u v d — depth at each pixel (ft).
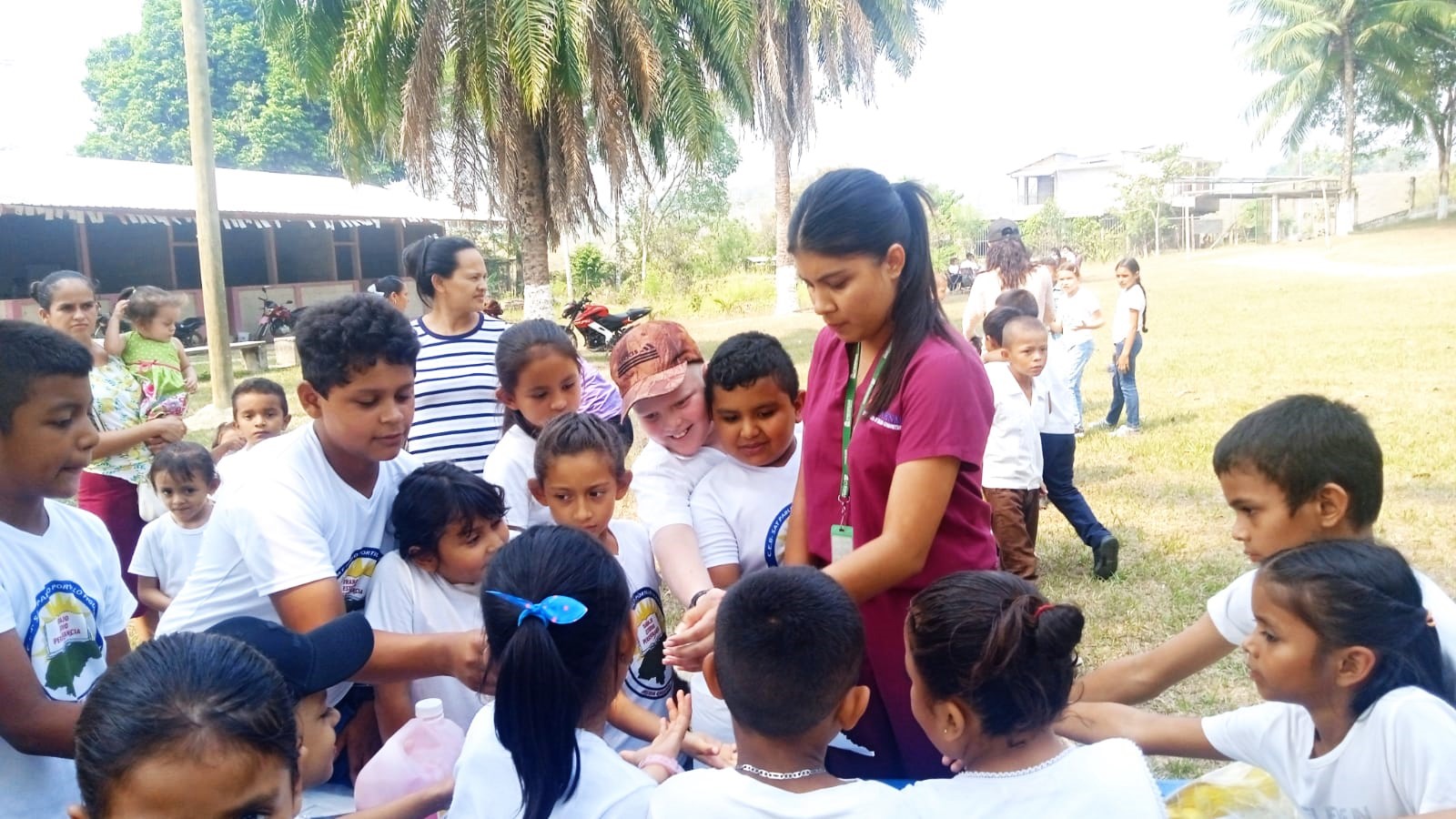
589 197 46.34
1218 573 18.61
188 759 5.07
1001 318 16.42
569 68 41.47
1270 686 6.50
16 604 6.90
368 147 49.37
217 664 5.39
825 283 7.57
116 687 5.25
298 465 8.18
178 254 73.31
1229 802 7.98
